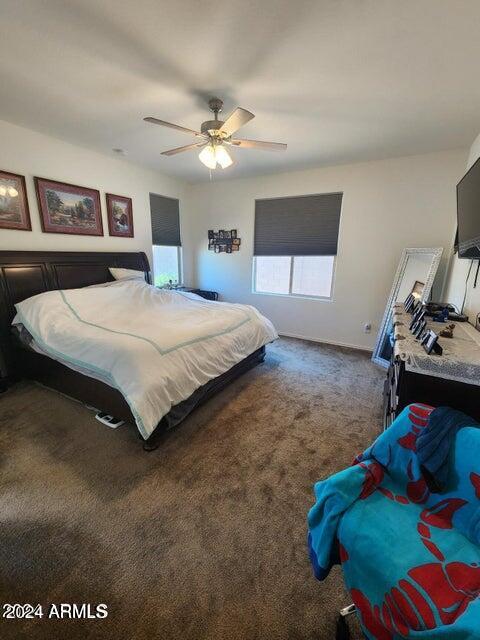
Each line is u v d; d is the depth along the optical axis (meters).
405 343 1.51
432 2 1.31
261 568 1.25
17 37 1.54
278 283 4.65
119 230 3.83
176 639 1.02
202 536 1.38
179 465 1.83
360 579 0.85
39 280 2.93
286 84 1.98
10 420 2.26
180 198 4.81
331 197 3.90
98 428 2.17
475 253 1.93
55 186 3.06
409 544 0.89
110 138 3.01
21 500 1.56
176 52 1.67
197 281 5.32
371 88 2.01
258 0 1.31
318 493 1.07
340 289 4.06
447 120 2.47
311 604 1.12
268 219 4.42
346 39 1.54
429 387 1.35
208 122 2.09
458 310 2.53
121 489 1.64
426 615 0.72
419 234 3.45
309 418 2.38
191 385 2.13
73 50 1.66
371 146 3.07
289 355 3.80
